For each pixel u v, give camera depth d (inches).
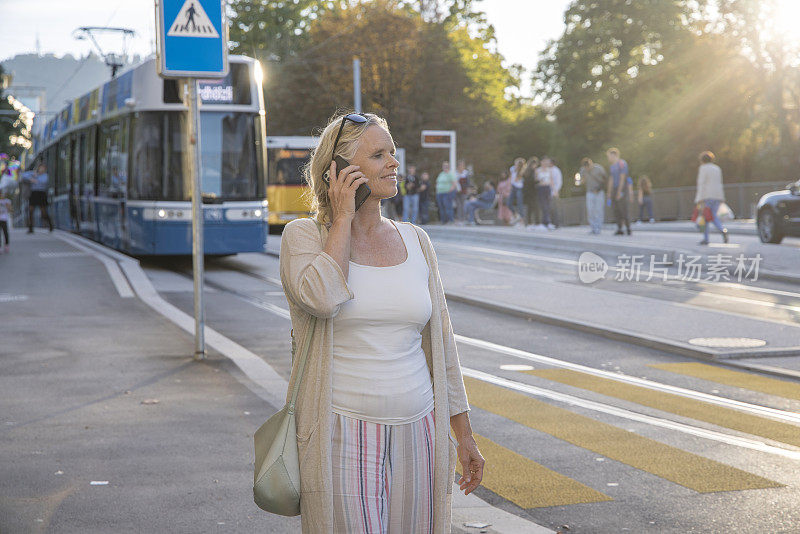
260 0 2797.7
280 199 1531.7
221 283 767.1
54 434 294.2
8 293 623.5
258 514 225.6
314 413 127.8
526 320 584.4
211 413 323.0
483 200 1491.1
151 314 547.5
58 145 1332.4
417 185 1403.8
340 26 2319.1
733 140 2255.2
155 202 818.8
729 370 430.0
